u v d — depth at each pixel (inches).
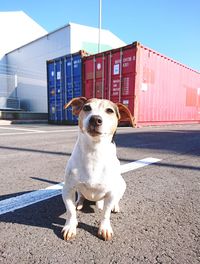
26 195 112.5
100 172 82.1
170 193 119.9
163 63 537.6
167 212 98.6
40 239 76.6
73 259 67.0
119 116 103.2
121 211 99.0
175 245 75.2
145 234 81.5
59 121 624.4
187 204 106.7
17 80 1010.7
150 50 484.4
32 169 157.1
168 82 567.2
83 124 84.2
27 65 962.7
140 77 464.4
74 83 571.2
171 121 604.4
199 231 83.9
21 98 1002.1
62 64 597.6
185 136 353.4
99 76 510.3
